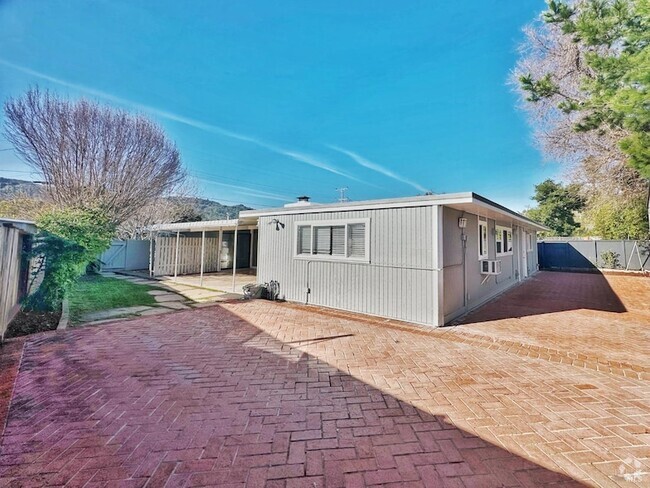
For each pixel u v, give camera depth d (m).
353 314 7.23
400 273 6.70
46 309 7.02
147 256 17.25
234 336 5.53
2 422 2.84
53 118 13.79
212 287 11.41
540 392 3.48
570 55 12.96
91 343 5.09
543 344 5.12
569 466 2.31
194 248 15.95
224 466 2.30
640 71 6.23
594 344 5.14
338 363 4.30
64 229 7.31
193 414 3.00
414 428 2.79
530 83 10.92
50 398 3.29
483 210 7.50
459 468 2.29
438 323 6.20
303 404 3.20
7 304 5.52
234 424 2.84
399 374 3.94
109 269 15.87
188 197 23.41
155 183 17.06
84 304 8.13
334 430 2.76
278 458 2.39
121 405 3.16
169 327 6.07
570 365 4.27
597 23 8.12
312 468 2.28
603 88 7.76
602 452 2.47
